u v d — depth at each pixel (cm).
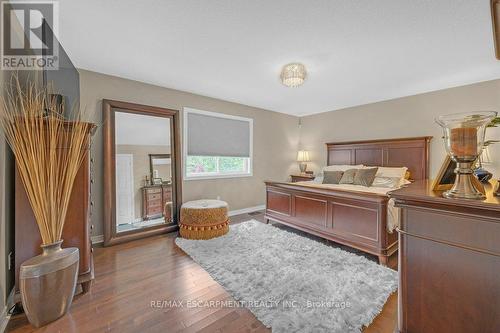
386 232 226
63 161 163
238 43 219
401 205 99
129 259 239
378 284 187
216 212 302
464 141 88
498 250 76
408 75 296
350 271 207
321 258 233
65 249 164
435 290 91
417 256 96
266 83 330
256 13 175
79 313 155
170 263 229
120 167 299
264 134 490
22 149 149
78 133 169
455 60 252
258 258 234
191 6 167
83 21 184
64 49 230
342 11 171
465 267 83
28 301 138
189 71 287
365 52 234
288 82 279
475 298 81
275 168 514
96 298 171
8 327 142
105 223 278
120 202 297
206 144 396
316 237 306
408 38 208
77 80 271
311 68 275
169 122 348
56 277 146
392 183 337
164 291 180
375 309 156
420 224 94
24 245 157
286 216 331
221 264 222
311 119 538
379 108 421
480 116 86
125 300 169
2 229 149
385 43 217
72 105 254
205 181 395
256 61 258
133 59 254
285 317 148
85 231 179
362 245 241
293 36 206
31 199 153
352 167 404
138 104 315
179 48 229
